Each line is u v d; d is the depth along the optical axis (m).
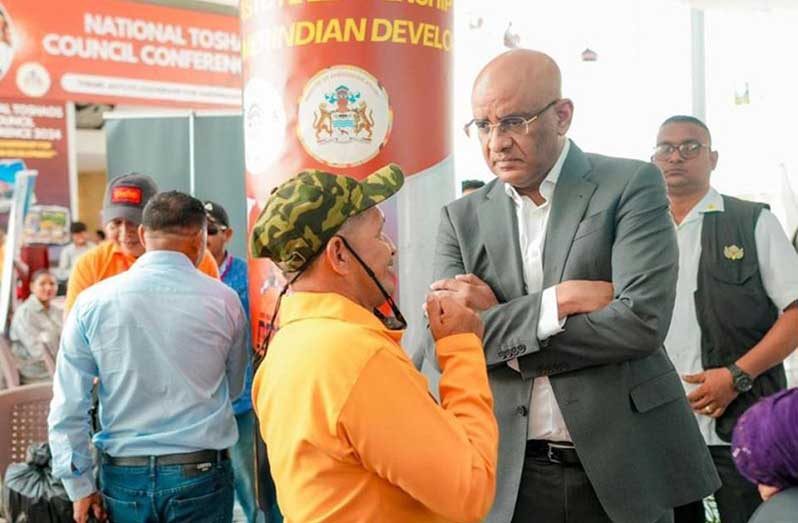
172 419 2.62
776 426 1.16
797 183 4.13
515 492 1.72
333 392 1.18
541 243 1.77
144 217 2.74
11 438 3.35
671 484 1.69
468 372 1.35
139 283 2.62
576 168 1.76
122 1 6.81
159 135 5.17
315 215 1.26
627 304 1.62
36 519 2.78
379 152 2.29
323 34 2.25
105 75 6.79
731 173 4.24
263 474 2.53
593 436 1.66
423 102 2.33
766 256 2.53
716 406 2.39
